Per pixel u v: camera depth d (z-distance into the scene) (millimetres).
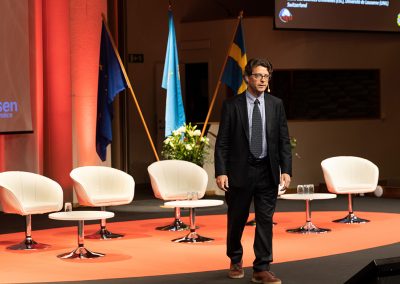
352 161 9734
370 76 15688
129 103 15648
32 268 6750
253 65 5777
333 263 6750
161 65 16109
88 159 12148
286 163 5859
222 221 10008
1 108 10820
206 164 13508
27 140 11602
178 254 7367
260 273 5816
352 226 9289
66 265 6867
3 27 10852
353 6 14648
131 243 8156
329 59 15164
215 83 15633
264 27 14875
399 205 11703
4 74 10852
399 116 15750
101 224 8734
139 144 15820
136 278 6184
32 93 11547
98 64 12227
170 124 11539
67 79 11969
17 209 7855
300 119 15312
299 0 14148
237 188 5816
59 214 7309
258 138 5785
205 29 15750
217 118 15602
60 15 11906
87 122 12133
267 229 5828
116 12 13211
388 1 14969
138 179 15797
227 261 6918
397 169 15703
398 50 15742
